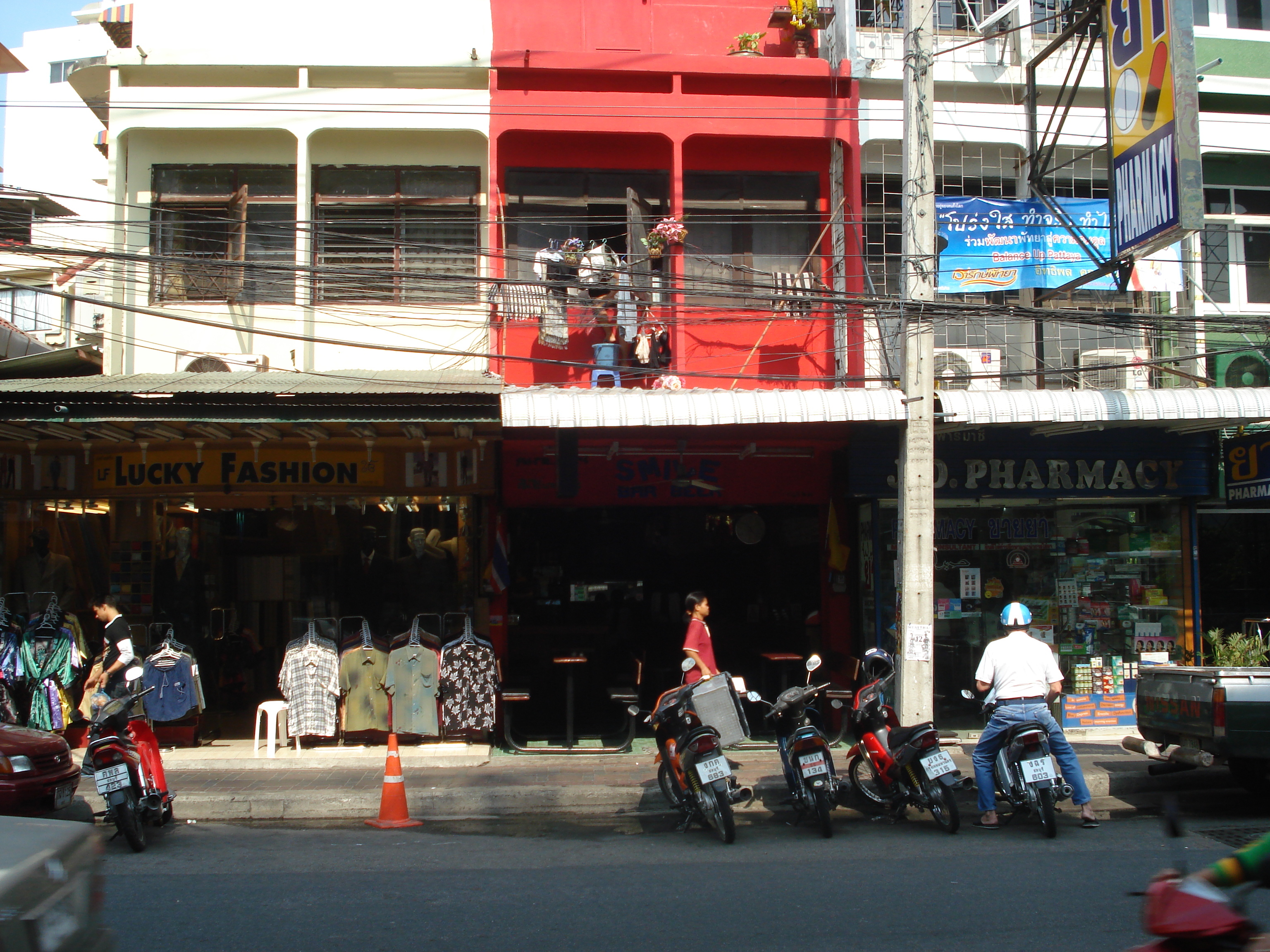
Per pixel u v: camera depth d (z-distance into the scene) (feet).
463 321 37.86
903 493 30.63
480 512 38.09
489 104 37.60
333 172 38.42
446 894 19.69
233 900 19.33
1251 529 41.68
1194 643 39.11
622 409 30.42
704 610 29.84
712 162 39.45
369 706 34.63
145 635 36.73
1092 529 39.83
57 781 23.85
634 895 19.54
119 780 23.17
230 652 39.42
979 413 32.07
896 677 30.71
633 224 36.68
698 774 24.35
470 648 34.68
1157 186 32.09
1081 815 26.25
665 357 38.27
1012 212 37.93
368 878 20.95
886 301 30.27
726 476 38.60
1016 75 39.47
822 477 39.06
